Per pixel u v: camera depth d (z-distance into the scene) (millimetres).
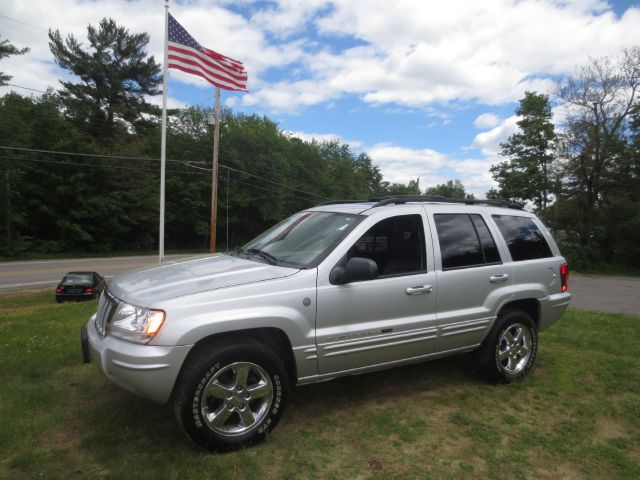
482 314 4398
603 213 38906
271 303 3338
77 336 5852
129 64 49094
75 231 39344
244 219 54781
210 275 3537
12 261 33812
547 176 39625
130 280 3656
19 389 4039
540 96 39344
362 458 3166
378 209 4141
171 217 46344
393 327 3850
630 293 23328
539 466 3172
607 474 3109
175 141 49156
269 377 3299
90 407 3748
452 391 4406
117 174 42438
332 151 76000
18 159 35281
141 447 3170
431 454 3254
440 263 4219
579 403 4227
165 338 2979
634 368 5180
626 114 37031
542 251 5043
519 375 4703
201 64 17125
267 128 58000
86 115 47438
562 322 7965
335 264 3678
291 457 3131
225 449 3131
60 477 2787
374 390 4383
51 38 46406
